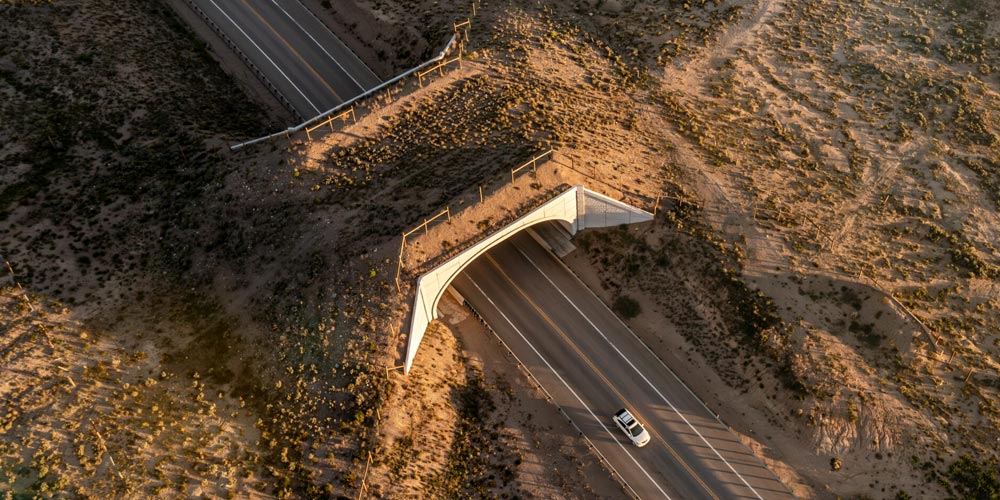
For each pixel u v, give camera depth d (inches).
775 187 2984.7
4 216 2650.1
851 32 3654.0
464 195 2716.5
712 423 2475.4
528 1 3720.5
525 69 3309.5
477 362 2620.6
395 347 2418.8
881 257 2775.6
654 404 2519.7
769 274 2723.9
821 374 2495.1
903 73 3457.2
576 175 2864.2
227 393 2309.3
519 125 3034.0
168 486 2047.2
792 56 3516.2
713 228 2849.4
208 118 3174.2
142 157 2930.6
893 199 2967.5
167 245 2677.2
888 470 2330.2
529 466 2354.8
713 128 3184.1
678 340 2669.8
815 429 2421.3
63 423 2124.8
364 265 2544.3
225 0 3818.9
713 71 3425.2
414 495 2169.0
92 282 2527.1
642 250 2844.5
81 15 3474.4
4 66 3179.1
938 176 3056.1
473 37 3476.9
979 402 2439.7
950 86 3385.8
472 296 2807.6
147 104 3134.8
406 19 3651.6
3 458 2028.8
